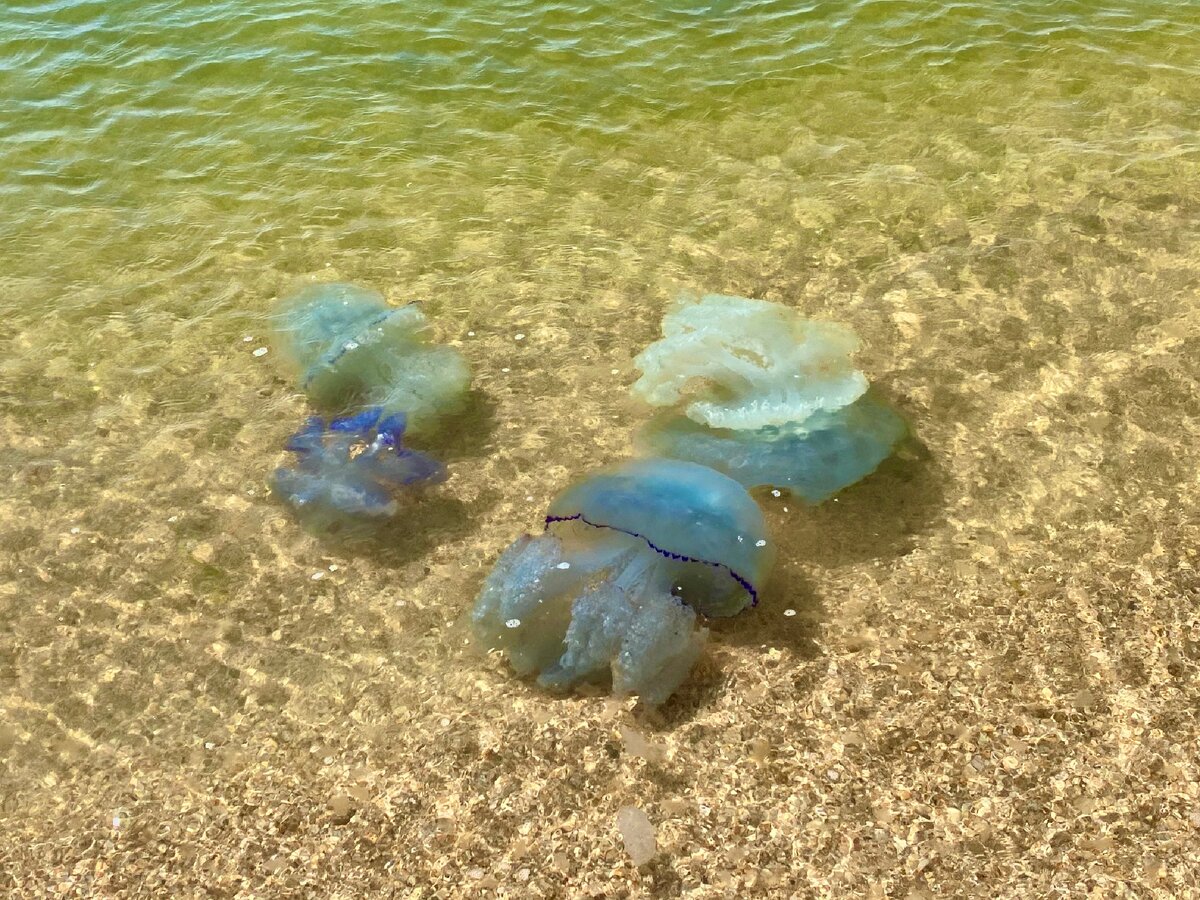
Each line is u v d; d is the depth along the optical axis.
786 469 1.92
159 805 1.65
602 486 1.79
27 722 1.73
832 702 1.69
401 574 1.86
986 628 1.75
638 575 1.76
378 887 1.57
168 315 2.25
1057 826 1.57
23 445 2.04
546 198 2.47
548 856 1.58
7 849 1.62
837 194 2.45
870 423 1.99
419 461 1.99
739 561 1.73
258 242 2.38
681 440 1.97
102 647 1.80
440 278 2.31
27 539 1.92
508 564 1.82
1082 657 1.71
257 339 2.20
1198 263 2.24
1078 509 1.88
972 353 2.12
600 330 2.20
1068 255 2.28
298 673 1.77
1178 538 1.83
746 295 2.25
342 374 2.11
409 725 1.70
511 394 2.10
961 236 2.34
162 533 1.92
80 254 2.36
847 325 2.18
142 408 2.09
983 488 1.92
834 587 1.81
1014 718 1.66
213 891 1.58
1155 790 1.59
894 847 1.57
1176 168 2.45
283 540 1.91
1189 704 1.66
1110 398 2.02
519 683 1.73
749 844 1.58
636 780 1.64
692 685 1.72
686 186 2.48
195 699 1.75
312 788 1.66
